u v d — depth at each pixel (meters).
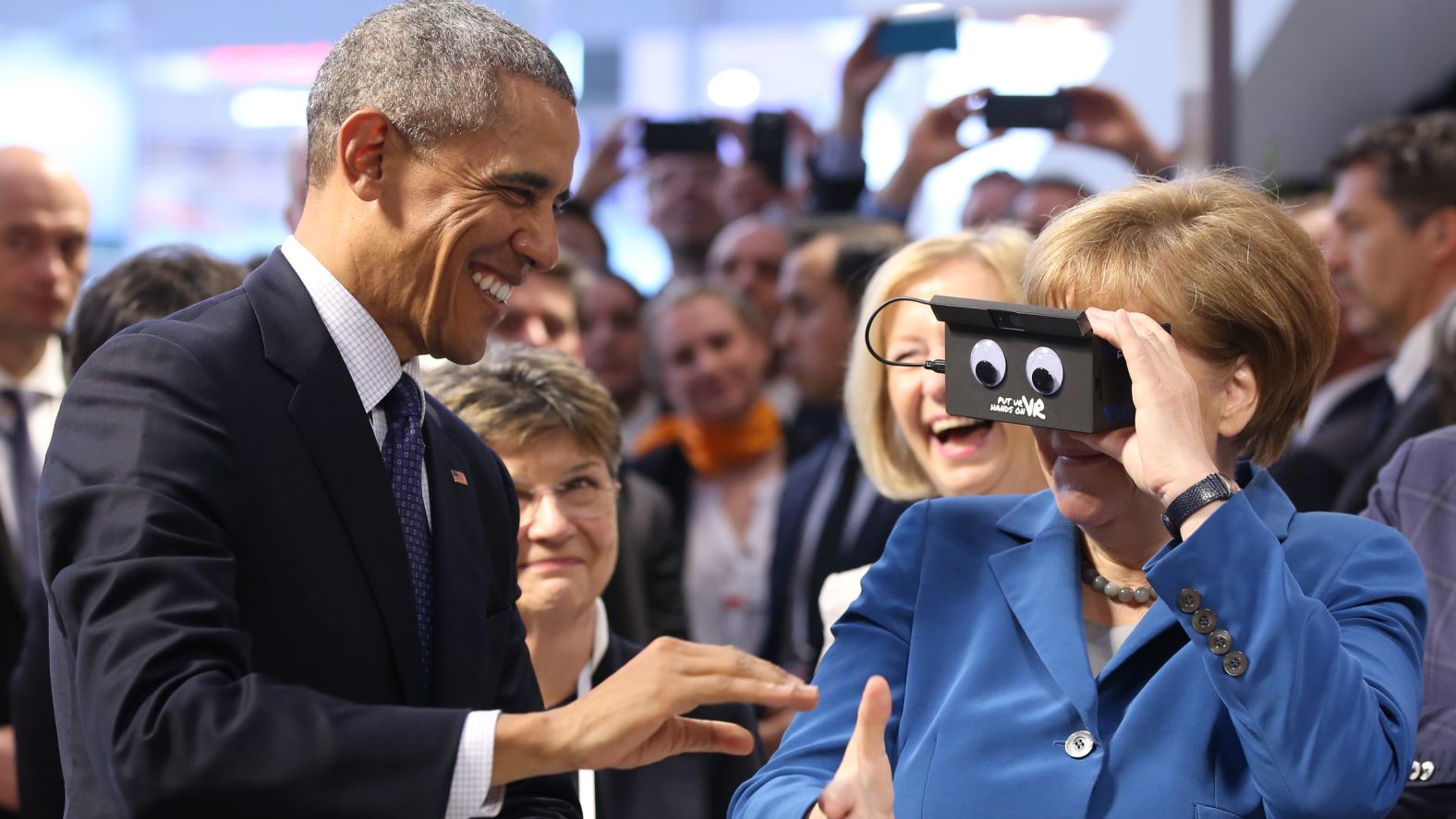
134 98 4.98
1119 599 1.58
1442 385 2.81
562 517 2.23
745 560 4.09
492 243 1.63
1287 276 1.49
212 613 1.40
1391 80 4.91
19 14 4.85
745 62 5.49
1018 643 1.58
